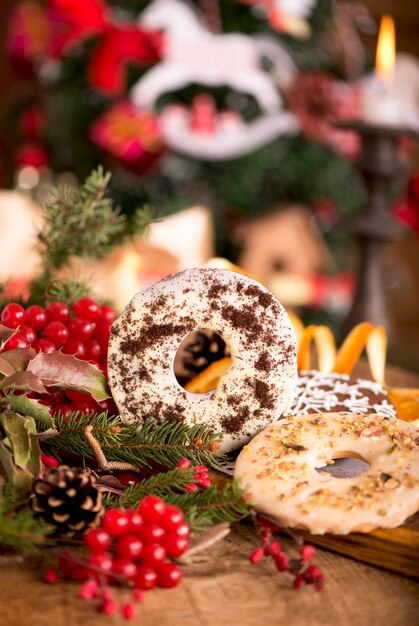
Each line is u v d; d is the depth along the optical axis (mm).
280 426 592
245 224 1151
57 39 996
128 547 491
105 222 700
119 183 1112
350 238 1208
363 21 1157
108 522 493
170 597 500
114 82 965
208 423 599
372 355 742
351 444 576
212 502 537
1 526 485
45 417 545
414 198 1041
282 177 1124
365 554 533
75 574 502
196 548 521
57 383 566
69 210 695
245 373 596
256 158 1088
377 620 489
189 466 567
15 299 705
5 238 931
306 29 1073
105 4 1079
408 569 524
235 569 525
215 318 593
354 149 1097
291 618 488
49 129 1090
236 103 1070
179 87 1029
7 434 532
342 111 1060
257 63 1025
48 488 508
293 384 600
